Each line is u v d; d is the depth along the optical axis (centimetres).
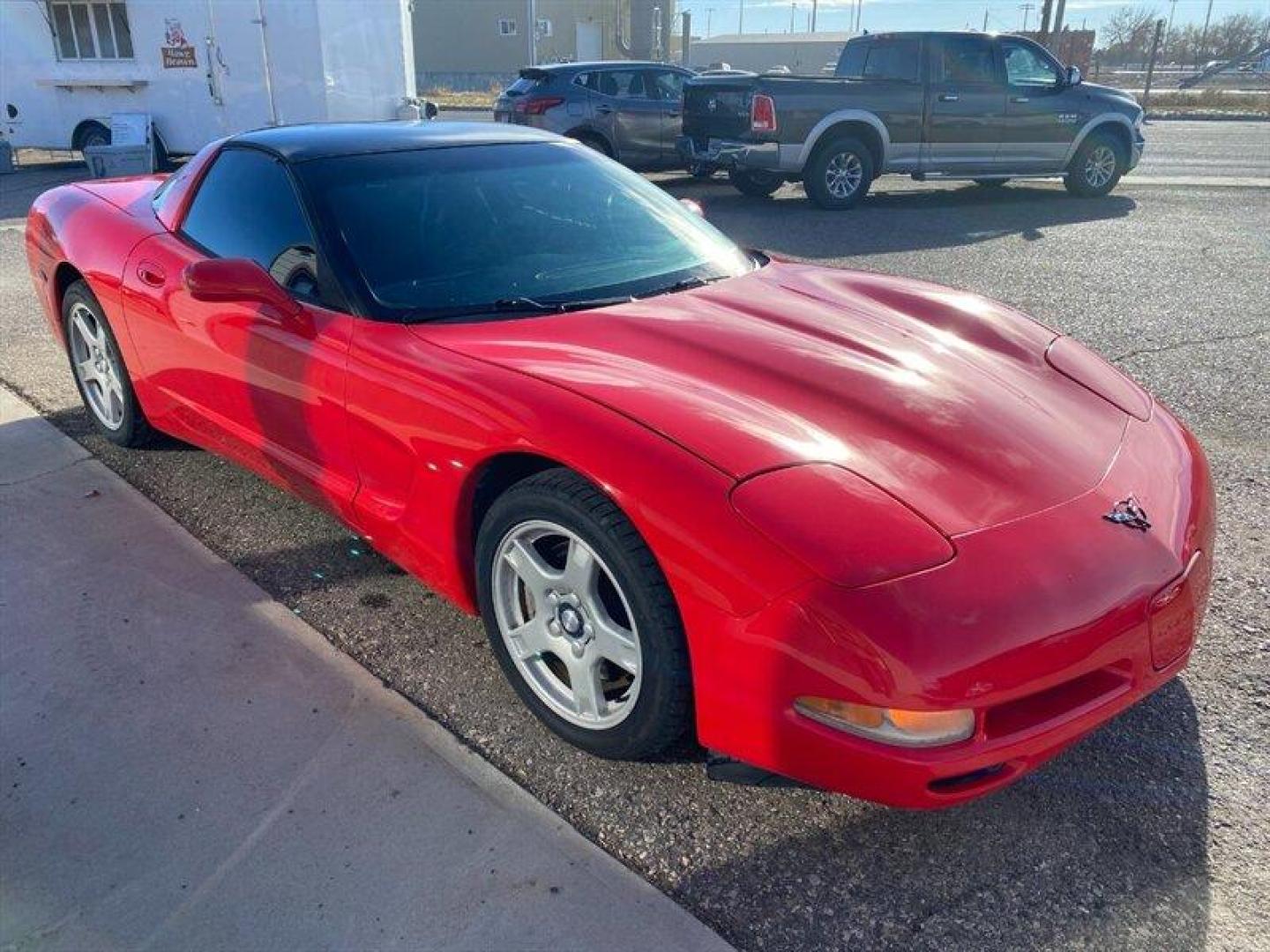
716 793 244
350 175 332
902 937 206
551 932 205
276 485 355
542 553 262
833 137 1141
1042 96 1187
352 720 270
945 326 314
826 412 245
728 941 205
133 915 210
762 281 338
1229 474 419
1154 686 229
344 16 1352
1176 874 221
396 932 205
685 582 212
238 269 296
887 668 193
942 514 216
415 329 288
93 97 1485
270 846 227
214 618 316
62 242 429
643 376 253
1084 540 219
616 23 4384
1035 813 238
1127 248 905
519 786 246
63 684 283
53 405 493
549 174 363
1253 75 5097
